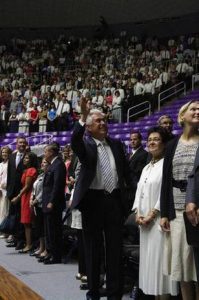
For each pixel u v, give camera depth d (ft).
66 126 48.55
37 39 82.33
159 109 47.91
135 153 17.28
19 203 23.24
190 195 10.02
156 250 11.95
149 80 51.34
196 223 9.84
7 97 58.75
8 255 21.85
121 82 53.93
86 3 76.84
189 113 11.09
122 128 44.27
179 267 10.65
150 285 11.99
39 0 77.25
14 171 23.76
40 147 36.86
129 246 15.25
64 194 20.07
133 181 14.39
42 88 60.95
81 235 16.49
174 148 11.29
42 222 21.24
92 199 13.09
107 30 78.69
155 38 71.61
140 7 74.90
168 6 72.84
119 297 12.93
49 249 19.99
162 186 11.24
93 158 13.01
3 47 79.30
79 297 14.44
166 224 11.09
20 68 71.41
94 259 13.06
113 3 75.72
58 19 80.59
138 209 12.82
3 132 51.70
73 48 77.05
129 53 68.80
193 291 10.96
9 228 23.03
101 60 70.03
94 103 48.44
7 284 9.30
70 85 59.98
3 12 80.02
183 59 59.11
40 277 17.25
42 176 21.66
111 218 13.11
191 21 72.02
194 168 10.18
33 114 50.65
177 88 52.11
